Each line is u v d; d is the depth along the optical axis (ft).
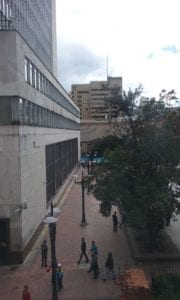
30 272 77.41
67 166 207.41
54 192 147.64
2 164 81.92
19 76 83.76
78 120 318.04
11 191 81.97
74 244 96.58
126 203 81.87
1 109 82.23
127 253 88.69
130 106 96.84
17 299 64.44
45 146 123.44
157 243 90.38
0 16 128.67
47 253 86.43
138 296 58.85
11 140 81.92
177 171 86.12
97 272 73.82
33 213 97.55
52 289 63.87
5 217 81.92
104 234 105.81
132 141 89.66
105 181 86.79
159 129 87.56
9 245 81.82
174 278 64.44
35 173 101.76
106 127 314.35
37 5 241.14
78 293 66.90
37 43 239.30
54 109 149.89
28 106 95.20
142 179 84.69
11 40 82.12
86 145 373.20
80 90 493.77
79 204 151.64
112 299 64.23
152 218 82.84
